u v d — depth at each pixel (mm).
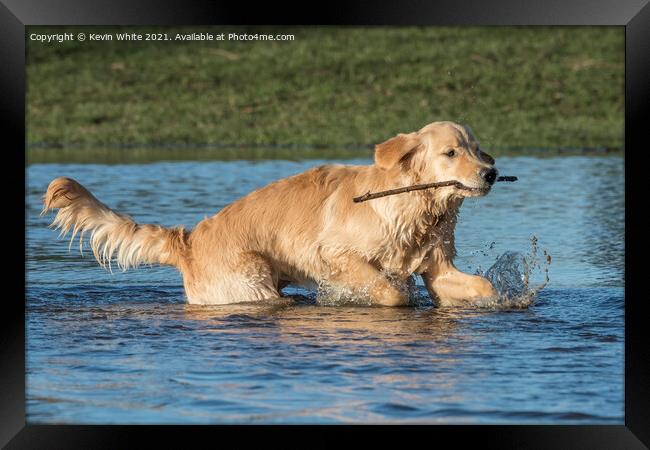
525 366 9211
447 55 38219
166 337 10383
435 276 12445
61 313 11766
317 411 7957
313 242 12469
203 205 19047
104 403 8195
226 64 38656
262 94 35969
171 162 26266
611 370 9094
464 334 10453
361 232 12188
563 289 13016
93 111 34688
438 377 8844
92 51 39844
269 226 12695
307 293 13445
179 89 36781
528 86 35375
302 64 38219
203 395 8375
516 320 11227
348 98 35125
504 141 30188
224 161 26438
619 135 30875
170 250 12844
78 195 12781
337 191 12531
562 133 31094
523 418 7832
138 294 13180
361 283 12273
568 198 20359
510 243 15992
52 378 8875
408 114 33375
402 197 12023
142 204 19109
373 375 8898
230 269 12555
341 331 10625
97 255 12938
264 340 10195
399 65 37562
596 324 10961
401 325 10953
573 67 36875
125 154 28703
